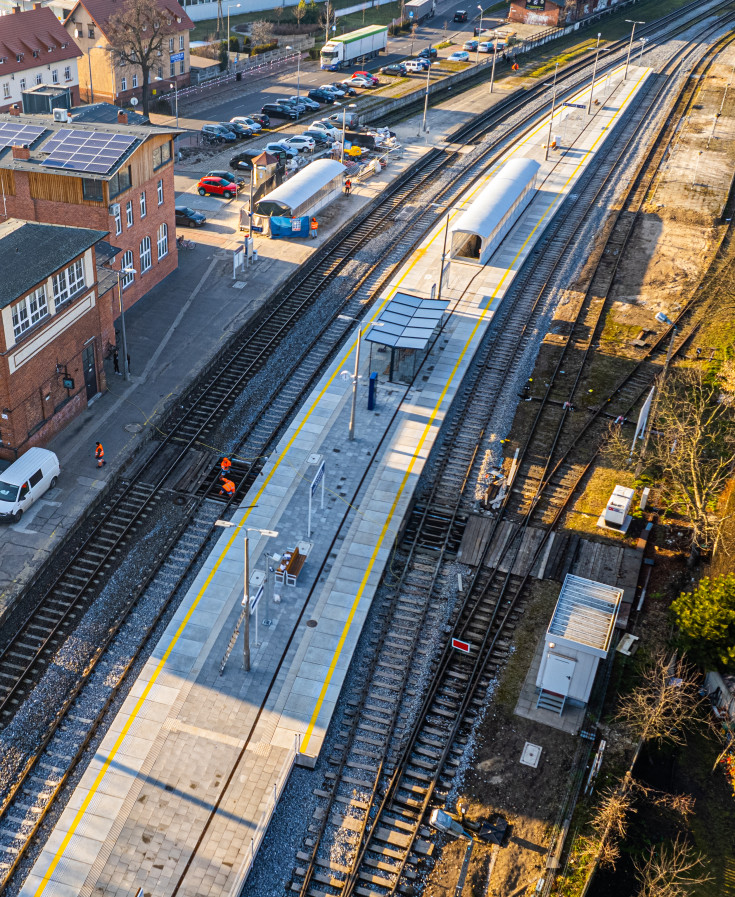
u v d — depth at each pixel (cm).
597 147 9881
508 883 3194
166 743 3538
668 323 6569
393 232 7812
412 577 4431
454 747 3650
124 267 6106
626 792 3481
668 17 16375
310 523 4538
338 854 3253
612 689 3916
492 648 4066
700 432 5075
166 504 4756
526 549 4594
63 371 4975
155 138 6206
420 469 5028
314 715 3688
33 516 4538
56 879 3091
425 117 10350
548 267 7362
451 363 5953
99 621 4091
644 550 4622
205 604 4128
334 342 6153
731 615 3769
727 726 3675
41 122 6178
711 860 3325
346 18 15975
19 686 3788
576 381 5884
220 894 3081
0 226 4994
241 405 5512
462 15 15875
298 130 10162
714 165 9506
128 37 9500
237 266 6788
